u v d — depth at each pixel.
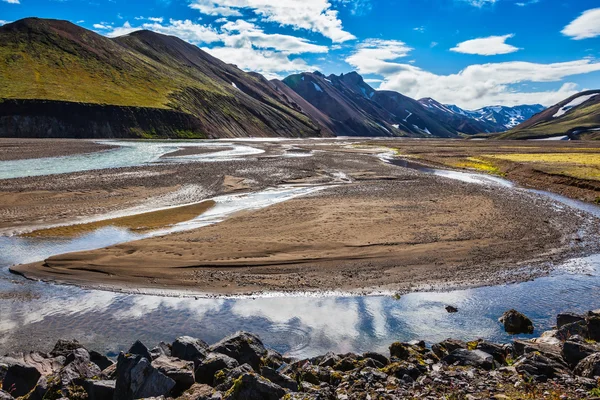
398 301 16.73
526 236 26.02
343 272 19.64
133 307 15.84
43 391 9.02
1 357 11.04
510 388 8.71
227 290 17.50
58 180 40.72
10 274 18.69
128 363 9.06
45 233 24.80
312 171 55.06
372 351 12.76
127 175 45.44
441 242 24.28
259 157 73.69
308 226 27.03
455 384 9.07
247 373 8.69
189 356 10.98
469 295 17.39
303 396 8.37
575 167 56.50
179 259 20.67
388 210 32.22
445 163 74.69
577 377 8.95
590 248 24.11
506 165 65.31
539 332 14.16
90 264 19.75
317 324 14.72
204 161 63.69
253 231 25.70
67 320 14.71
